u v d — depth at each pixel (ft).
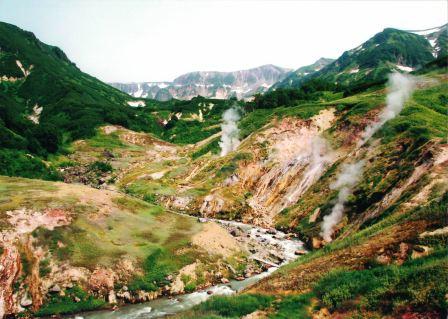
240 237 197.98
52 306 118.93
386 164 201.98
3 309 113.50
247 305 86.69
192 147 467.93
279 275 107.55
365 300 70.33
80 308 119.96
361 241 103.96
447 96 290.97
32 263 127.54
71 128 573.74
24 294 118.73
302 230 213.25
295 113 347.77
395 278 71.41
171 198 288.71
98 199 180.96
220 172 305.94
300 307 78.64
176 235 172.04
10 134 368.27
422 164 166.61
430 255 75.41
